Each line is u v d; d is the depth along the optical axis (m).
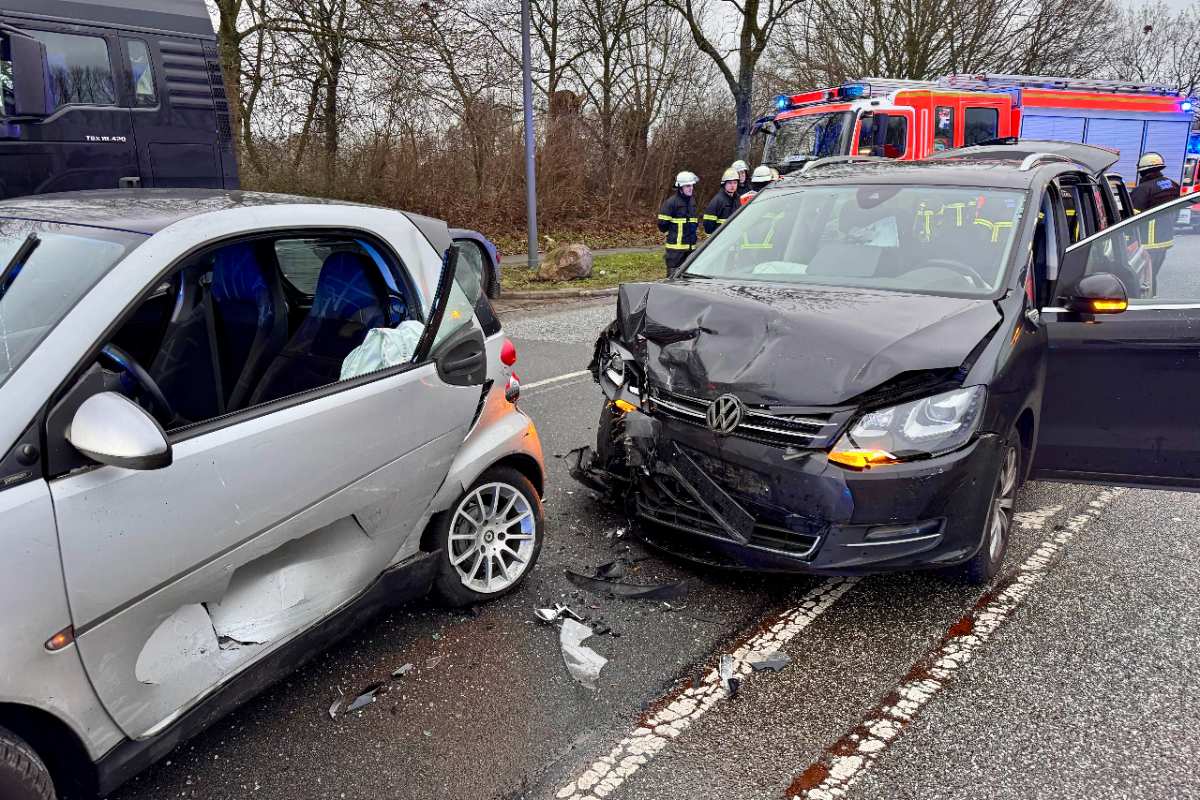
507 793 2.44
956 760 2.59
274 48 15.11
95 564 1.98
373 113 16.27
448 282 3.05
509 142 19.45
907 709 2.84
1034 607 3.51
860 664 3.11
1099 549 4.05
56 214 2.57
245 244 2.81
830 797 2.44
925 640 3.27
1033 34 26.88
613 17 24.02
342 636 2.80
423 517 3.07
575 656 3.12
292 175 14.95
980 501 3.19
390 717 2.78
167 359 2.66
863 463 3.01
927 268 3.98
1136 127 15.42
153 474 2.11
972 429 3.12
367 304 3.05
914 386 3.11
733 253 4.64
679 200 11.57
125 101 8.00
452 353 3.03
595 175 22.83
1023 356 3.52
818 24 26.81
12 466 1.87
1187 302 3.70
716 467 3.31
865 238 4.29
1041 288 4.13
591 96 24.23
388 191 16.75
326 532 2.71
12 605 1.83
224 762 2.56
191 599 2.24
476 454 3.26
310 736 2.68
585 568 3.81
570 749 2.63
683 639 3.26
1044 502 4.67
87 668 1.99
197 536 2.21
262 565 2.55
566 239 20.19
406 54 15.54
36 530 1.87
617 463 3.92
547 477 4.91
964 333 3.30
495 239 18.72
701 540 3.47
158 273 2.25
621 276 15.21
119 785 2.13
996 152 5.71
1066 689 2.95
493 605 3.48
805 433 3.09
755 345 3.38
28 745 1.91
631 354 3.84
